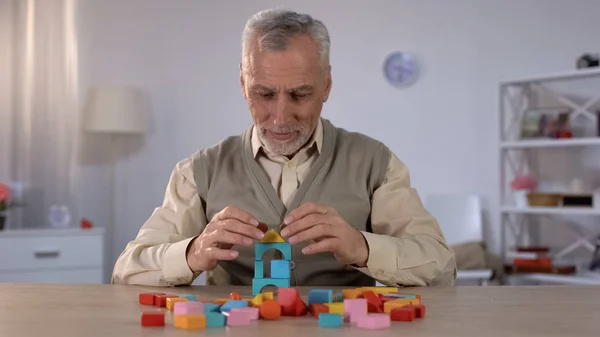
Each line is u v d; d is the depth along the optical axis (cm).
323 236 131
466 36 382
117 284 144
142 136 416
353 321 91
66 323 92
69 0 397
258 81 144
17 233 341
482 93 378
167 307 105
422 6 394
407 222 156
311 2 419
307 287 141
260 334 83
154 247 146
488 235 375
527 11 366
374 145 168
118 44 411
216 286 141
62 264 354
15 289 130
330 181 162
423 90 394
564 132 340
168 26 421
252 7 419
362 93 408
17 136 385
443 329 87
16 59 385
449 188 387
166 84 420
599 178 348
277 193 163
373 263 136
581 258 354
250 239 128
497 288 133
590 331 87
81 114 400
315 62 145
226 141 172
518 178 359
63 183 395
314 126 153
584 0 351
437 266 143
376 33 405
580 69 328
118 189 411
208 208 164
